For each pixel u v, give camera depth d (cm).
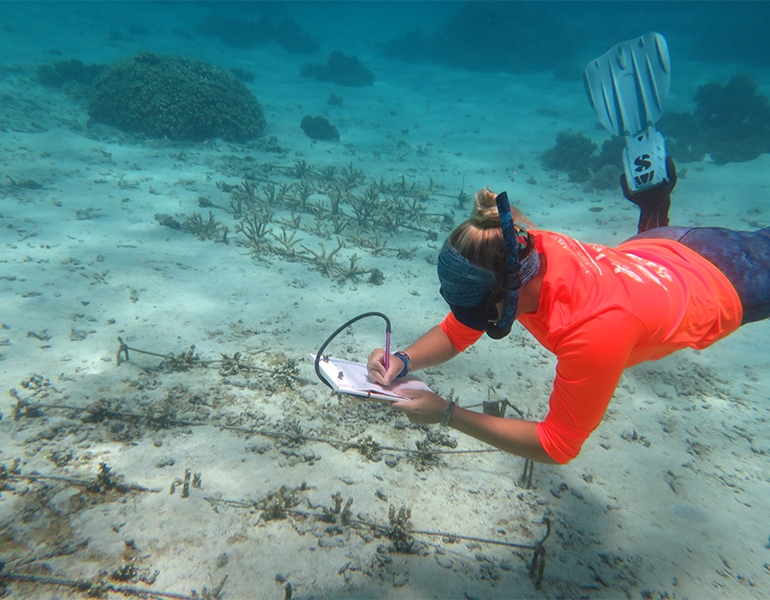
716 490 382
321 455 363
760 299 162
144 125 1390
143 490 313
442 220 1055
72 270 617
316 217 945
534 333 151
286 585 263
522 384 495
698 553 323
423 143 1839
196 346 492
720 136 1747
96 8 3634
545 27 3544
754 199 1310
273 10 5716
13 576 251
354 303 636
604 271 130
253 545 286
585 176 1513
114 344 478
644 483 382
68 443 349
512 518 332
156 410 390
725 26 3728
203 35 3475
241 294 619
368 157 1567
